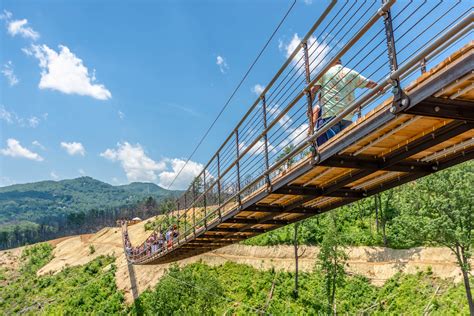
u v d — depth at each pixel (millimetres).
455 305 37688
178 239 25438
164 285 52938
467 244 32406
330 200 14070
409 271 46125
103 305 64938
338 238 48500
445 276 43062
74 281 79125
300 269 54250
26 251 114938
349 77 9711
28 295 82125
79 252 100062
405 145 8883
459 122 7488
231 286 55625
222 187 17125
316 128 10203
